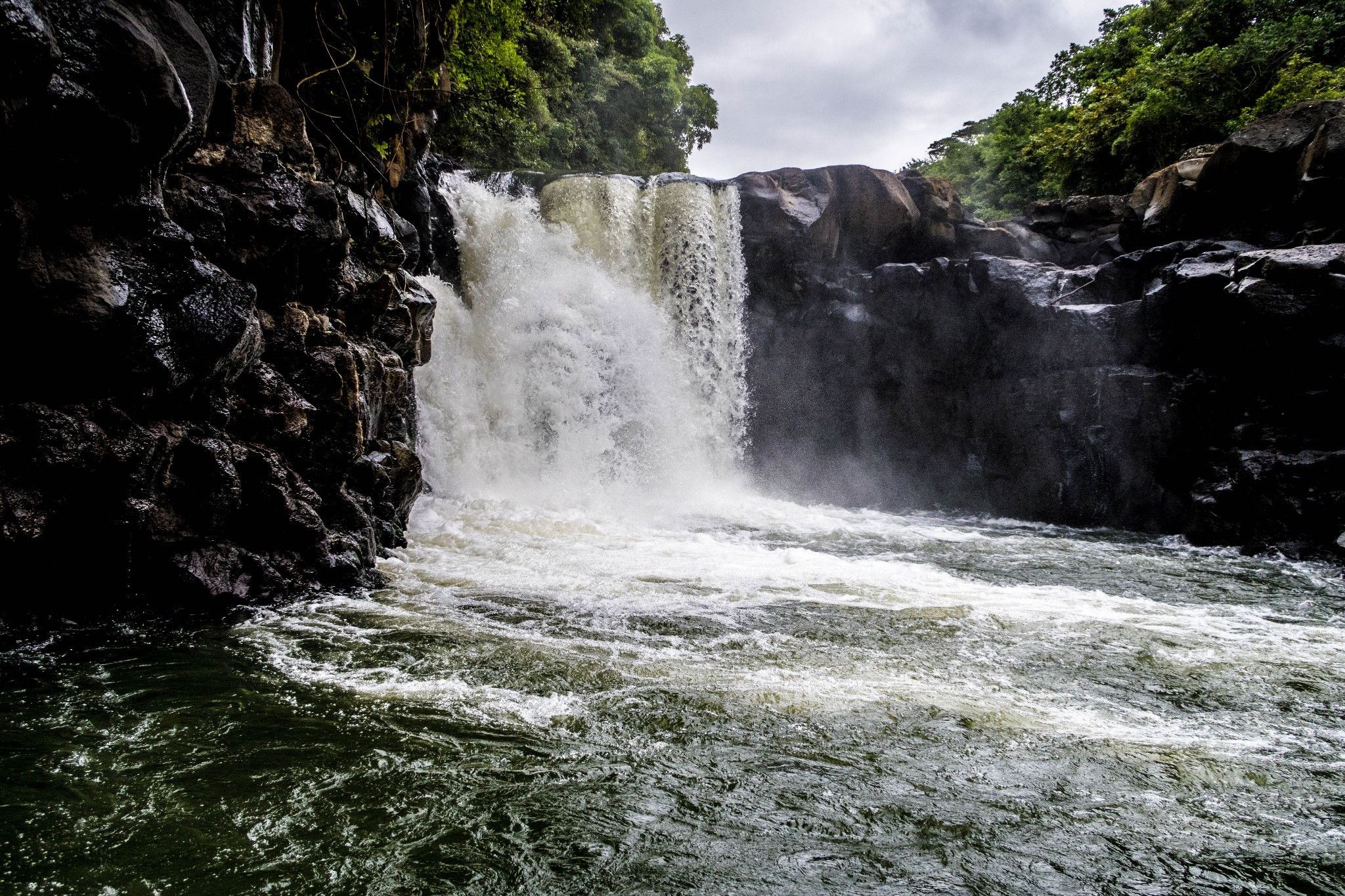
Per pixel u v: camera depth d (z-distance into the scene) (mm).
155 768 3498
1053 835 3133
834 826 3160
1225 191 14359
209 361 5527
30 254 4312
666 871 2809
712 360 17641
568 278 16172
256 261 6359
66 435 4707
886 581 8438
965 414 16781
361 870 2760
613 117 30219
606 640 5824
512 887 2688
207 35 6328
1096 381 14438
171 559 5766
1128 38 28312
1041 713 4559
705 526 12742
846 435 18516
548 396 15070
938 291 16609
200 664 4918
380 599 6840
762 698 4652
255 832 2994
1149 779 3678
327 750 3758
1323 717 4613
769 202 17625
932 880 2787
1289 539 10938
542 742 3928
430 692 4613
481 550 9344
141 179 4762
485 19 13656
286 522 6527
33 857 2762
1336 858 3000
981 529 14195
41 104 4000
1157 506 13703
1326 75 19297
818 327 18141
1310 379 11219
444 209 15039
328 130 9438
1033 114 35281
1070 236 18781
